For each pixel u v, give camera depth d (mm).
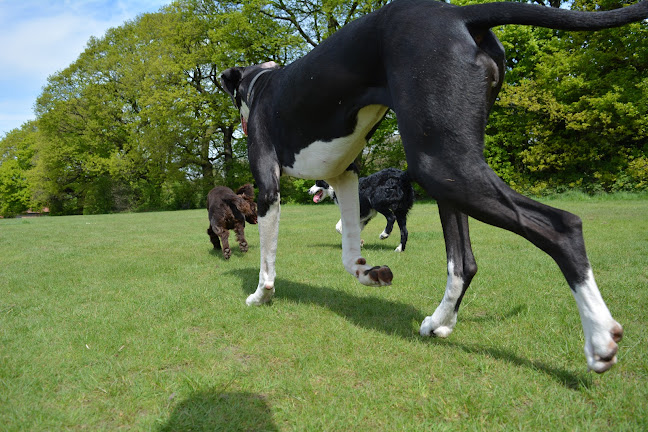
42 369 2635
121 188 37219
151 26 33219
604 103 19156
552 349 2744
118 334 3221
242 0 27094
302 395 2283
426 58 2340
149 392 2324
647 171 18469
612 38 19891
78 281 5172
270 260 3811
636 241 6816
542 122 22266
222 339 3166
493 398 2170
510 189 2244
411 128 2389
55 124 35375
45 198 39219
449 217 2953
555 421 1966
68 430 1999
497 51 2422
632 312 3402
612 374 2363
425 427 1942
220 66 28844
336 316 3613
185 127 30844
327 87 2957
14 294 4617
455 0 21516
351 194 3684
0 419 2078
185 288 4648
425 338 3070
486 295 4109
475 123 2297
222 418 2082
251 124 3770
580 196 18922
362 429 1974
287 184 30891
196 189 33938
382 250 7184
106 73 34188
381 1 25281
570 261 2076
